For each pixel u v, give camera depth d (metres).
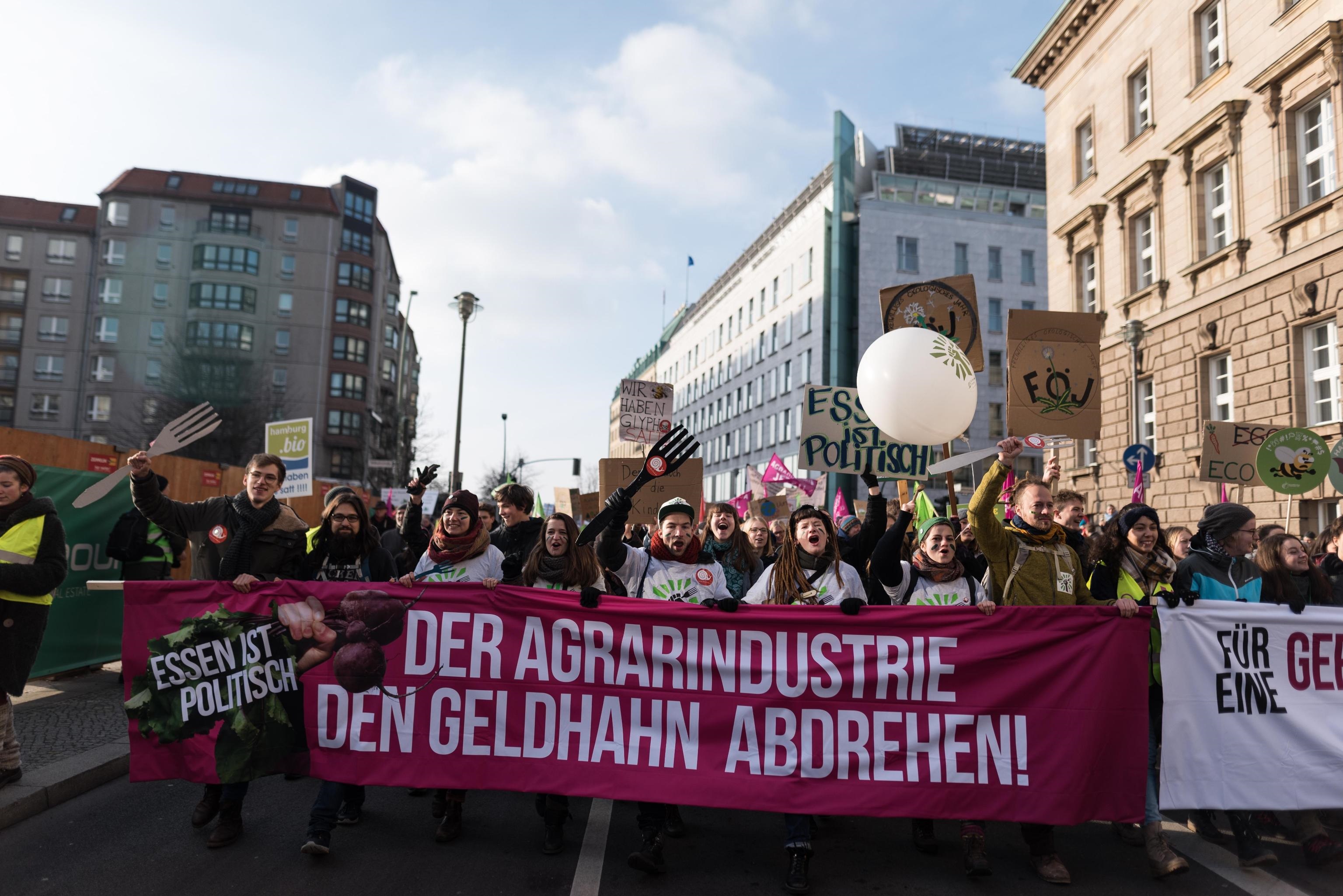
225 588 4.62
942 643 4.36
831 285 49.53
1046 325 6.75
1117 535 4.89
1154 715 4.50
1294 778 4.30
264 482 4.89
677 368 83.94
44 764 5.17
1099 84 23.06
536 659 4.55
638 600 4.54
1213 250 18.84
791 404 53.41
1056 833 4.84
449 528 4.99
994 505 4.51
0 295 62.00
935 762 4.26
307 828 4.59
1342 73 15.19
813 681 4.39
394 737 4.51
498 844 4.46
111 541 7.64
